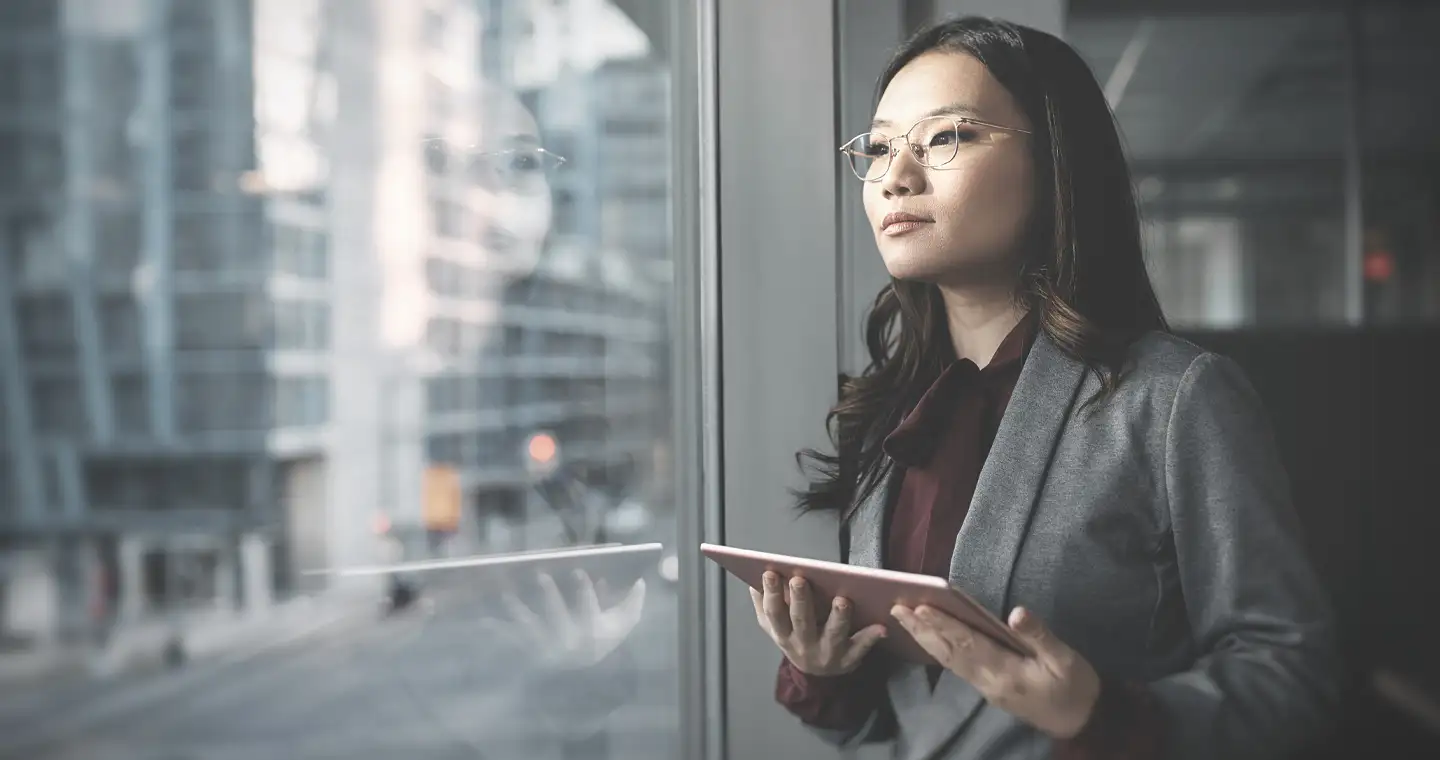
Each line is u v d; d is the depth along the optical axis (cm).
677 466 127
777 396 118
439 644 154
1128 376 91
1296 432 105
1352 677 101
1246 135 107
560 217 152
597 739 143
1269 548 86
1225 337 107
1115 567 89
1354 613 102
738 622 120
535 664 147
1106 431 90
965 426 99
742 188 120
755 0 119
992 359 99
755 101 119
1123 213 98
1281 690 83
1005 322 100
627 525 149
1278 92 107
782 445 118
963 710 96
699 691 123
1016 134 97
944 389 100
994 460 94
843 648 92
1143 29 108
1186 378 89
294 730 163
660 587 143
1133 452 89
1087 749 78
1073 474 91
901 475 102
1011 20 111
